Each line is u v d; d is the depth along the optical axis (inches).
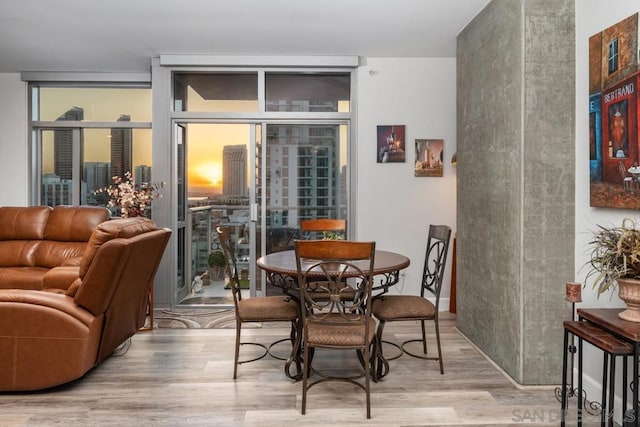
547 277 109.3
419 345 140.8
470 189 143.2
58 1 132.3
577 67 107.7
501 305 120.1
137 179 212.2
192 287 196.1
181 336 150.0
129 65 196.5
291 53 182.1
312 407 98.6
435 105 187.8
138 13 141.2
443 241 122.3
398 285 188.4
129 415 94.7
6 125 204.4
